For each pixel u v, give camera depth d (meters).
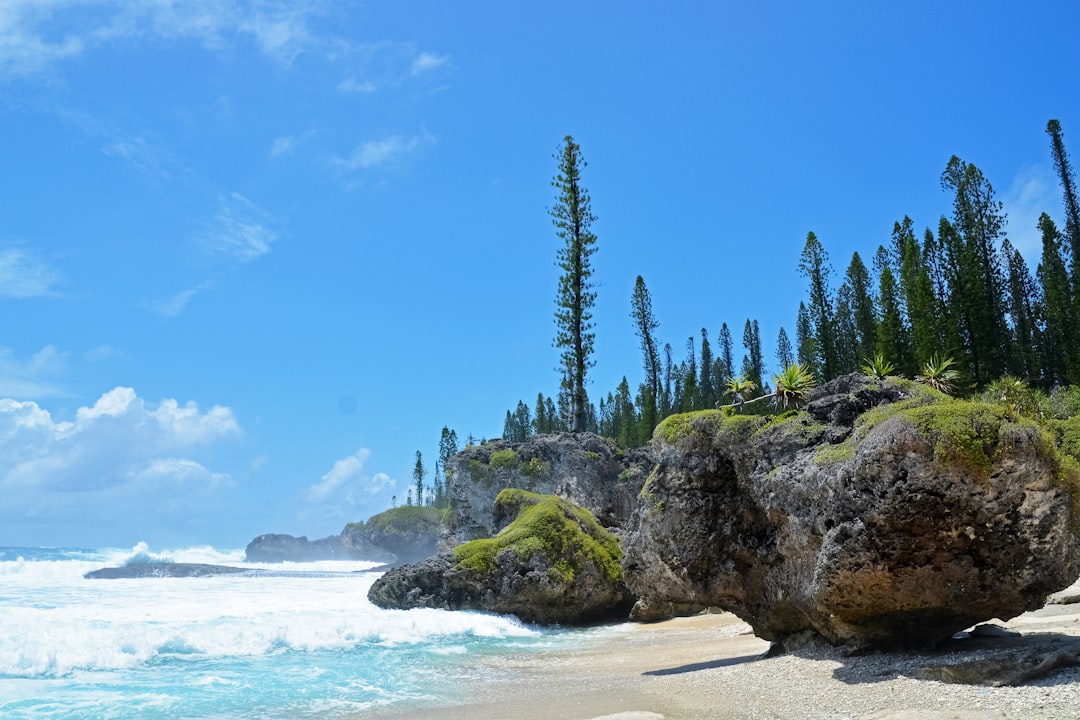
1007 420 13.01
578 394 50.78
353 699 15.29
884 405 15.24
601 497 43.94
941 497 12.81
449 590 30.09
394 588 30.47
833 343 61.00
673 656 20.19
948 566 13.30
